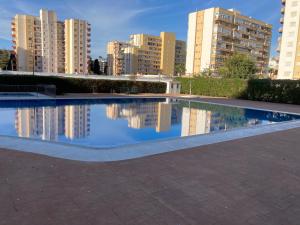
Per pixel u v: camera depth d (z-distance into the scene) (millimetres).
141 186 3299
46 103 14914
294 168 4246
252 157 4793
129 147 5102
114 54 84375
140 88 24719
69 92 20547
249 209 2824
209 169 4043
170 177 3643
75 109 13859
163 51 83188
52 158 4285
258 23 65438
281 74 43969
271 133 7172
